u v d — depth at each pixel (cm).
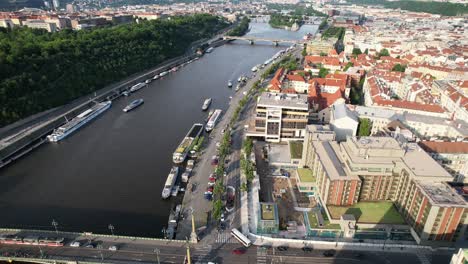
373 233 17400
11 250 16400
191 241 17088
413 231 17212
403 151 19088
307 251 16638
